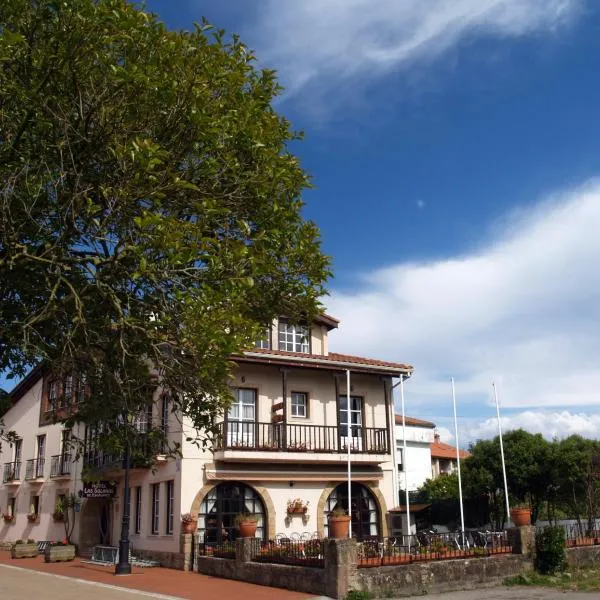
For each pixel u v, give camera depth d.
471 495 27.33
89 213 8.18
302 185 9.89
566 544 18.44
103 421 10.16
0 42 7.34
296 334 25.09
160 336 8.67
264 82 9.94
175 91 8.41
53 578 18.27
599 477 25.55
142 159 7.74
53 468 29.56
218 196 9.15
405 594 14.56
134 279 7.77
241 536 17.58
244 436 22.28
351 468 23.45
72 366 9.48
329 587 14.00
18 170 8.38
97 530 26.77
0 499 34.56
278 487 21.98
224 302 8.17
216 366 8.16
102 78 8.50
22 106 8.22
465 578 15.73
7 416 35.56
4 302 9.09
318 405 23.81
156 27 8.48
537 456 26.84
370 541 16.77
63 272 8.89
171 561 20.41
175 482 20.81
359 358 24.81
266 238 9.18
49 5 8.13
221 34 9.09
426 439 40.28
